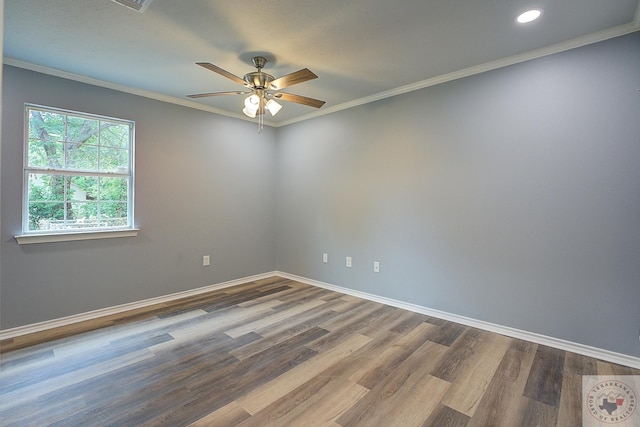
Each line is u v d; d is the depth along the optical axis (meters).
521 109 2.83
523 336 2.87
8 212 2.86
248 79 2.84
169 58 2.86
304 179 4.66
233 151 4.48
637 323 2.40
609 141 2.47
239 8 2.17
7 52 2.74
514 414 1.93
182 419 1.89
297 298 4.00
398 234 3.67
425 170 3.43
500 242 2.97
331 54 2.80
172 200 3.89
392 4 2.13
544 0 2.09
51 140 3.12
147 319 3.30
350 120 4.09
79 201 3.29
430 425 1.85
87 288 3.28
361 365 2.45
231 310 3.57
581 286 2.60
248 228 4.70
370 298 3.95
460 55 2.82
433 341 2.83
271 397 2.08
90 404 2.01
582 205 2.58
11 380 2.24
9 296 2.87
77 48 2.68
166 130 3.81
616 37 2.42
